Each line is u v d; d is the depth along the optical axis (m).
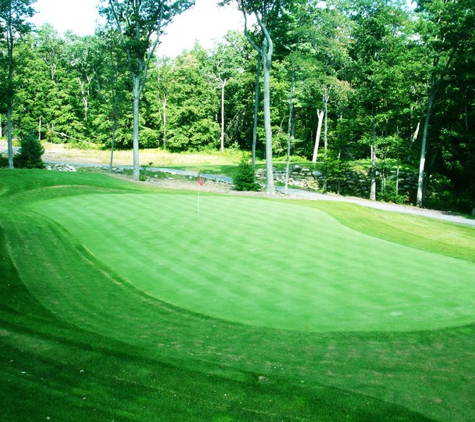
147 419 4.77
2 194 22.55
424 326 8.78
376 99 34.16
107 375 5.71
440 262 13.73
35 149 39.75
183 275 11.56
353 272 12.16
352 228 18.22
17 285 9.96
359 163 42.50
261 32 34.16
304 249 14.37
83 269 11.80
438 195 37.09
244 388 5.76
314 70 31.47
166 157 56.72
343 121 37.41
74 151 58.28
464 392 6.22
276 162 48.56
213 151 61.69
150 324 8.39
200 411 5.07
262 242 14.99
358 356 7.34
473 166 31.83
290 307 9.56
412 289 10.95
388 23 32.06
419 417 5.41
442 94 33.88
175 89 62.34
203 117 63.38
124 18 35.47
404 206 32.59
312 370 6.71
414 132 40.66
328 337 8.11
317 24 32.19
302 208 21.56
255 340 7.83
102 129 62.53
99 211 19.06
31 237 14.16
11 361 5.79
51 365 5.81
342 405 5.53
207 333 8.06
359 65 33.91
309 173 41.72
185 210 19.70
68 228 16.14
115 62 42.31
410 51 31.77
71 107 63.88
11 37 34.47
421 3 30.95
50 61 66.69
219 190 32.12
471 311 9.64
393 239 17.17
